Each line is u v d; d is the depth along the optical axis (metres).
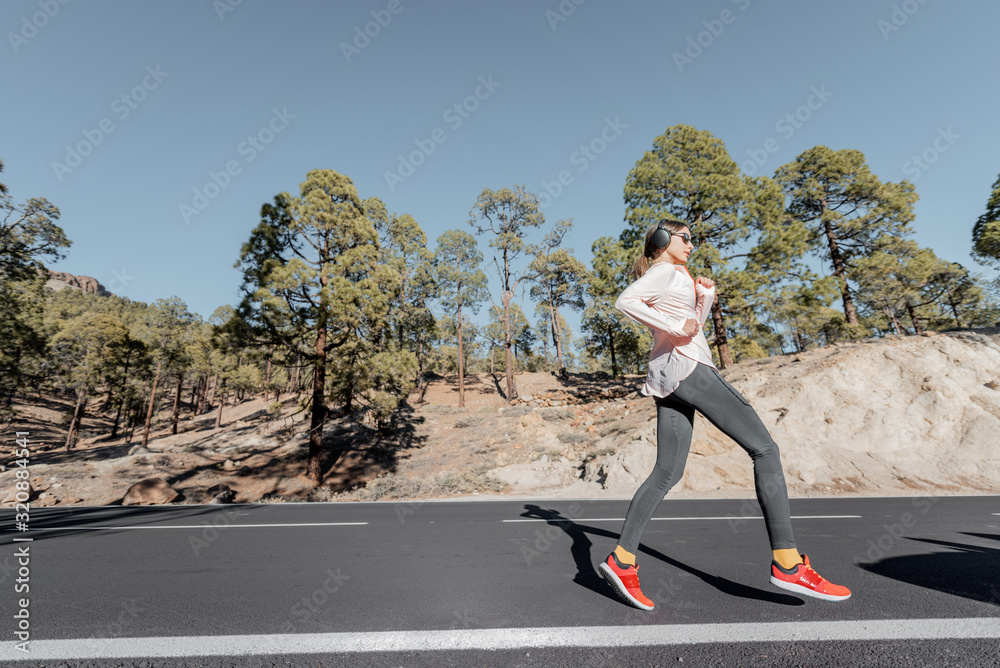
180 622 1.80
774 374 15.75
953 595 2.00
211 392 62.66
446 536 3.97
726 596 2.06
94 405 61.94
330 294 18.14
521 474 14.84
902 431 12.09
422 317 35.56
